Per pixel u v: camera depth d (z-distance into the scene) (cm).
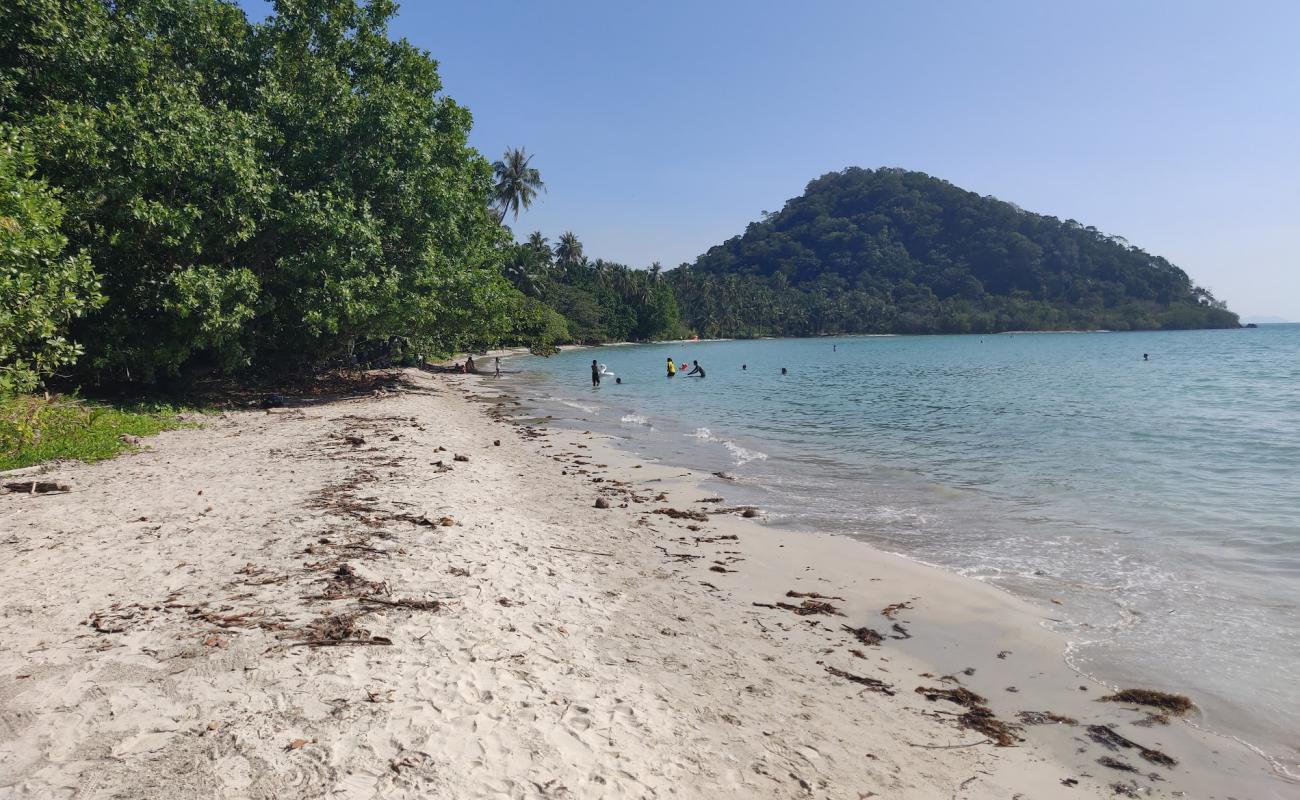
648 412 2497
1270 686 519
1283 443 1584
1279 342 9088
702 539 930
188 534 766
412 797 341
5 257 1077
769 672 551
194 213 1653
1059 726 480
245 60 2223
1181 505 1052
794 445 1719
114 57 1803
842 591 739
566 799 354
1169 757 442
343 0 2550
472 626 560
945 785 411
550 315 9125
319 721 402
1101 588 723
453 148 2711
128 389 1939
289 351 2514
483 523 898
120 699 412
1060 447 1595
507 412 2497
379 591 617
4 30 1673
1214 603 673
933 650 600
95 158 1538
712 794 379
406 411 2189
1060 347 9062
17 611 542
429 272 2425
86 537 746
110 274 1670
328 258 2027
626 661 540
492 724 417
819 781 405
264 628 523
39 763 348
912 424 2070
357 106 2306
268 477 1100
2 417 1158
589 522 995
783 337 17838
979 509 1066
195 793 330
